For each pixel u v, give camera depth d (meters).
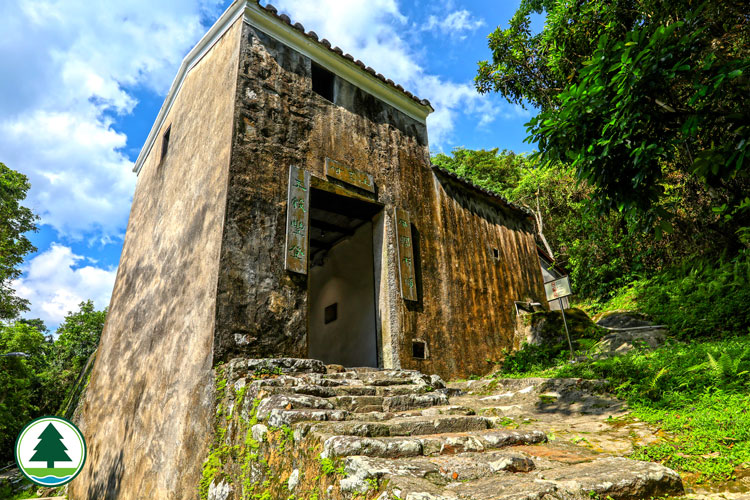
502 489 2.06
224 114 6.00
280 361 4.69
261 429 3.40
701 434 3.00
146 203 8.95
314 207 7.05
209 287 5.06
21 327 18.80
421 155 8.39
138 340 6.97
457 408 4.20
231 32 6.61
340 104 7.14
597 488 2.13
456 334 7.56
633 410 3.97
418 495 1.90
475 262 8.77
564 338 8.21
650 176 4.48
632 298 11.28
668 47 3.96
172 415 5.06
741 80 4.06
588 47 9.43
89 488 7.00
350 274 8.84
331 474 2.44
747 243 8.34
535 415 4.37
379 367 6.52
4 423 17.25
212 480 3.87
